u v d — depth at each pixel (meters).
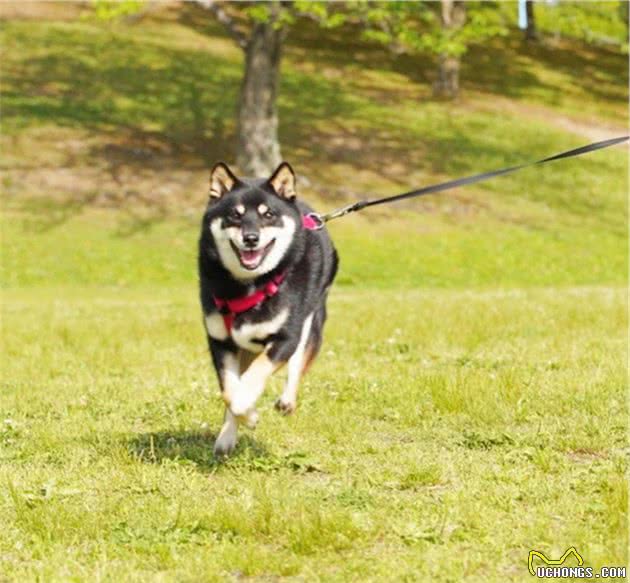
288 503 5.75
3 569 4.92
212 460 6.85
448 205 31.11
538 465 6.63
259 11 27.67
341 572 4.80
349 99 39.59
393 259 26.69
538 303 16.39
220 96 37.75
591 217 31.62
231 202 6.41
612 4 34.97
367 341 12.74
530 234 29.52
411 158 34.59
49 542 5.29
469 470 6.56
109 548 5.18
